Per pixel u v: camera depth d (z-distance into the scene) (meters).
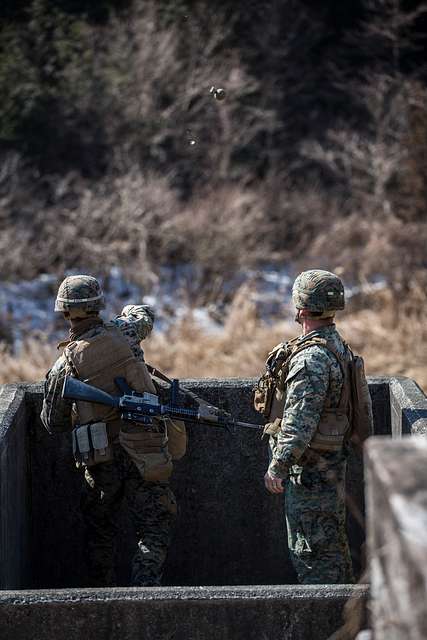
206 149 40.41
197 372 23.38
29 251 34.66
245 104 42.84
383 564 3.61
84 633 6.59
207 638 6.62
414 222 34.81
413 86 39.09
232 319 26.91
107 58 41.16
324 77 44.41
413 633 3.20
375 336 25.64
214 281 33.69
